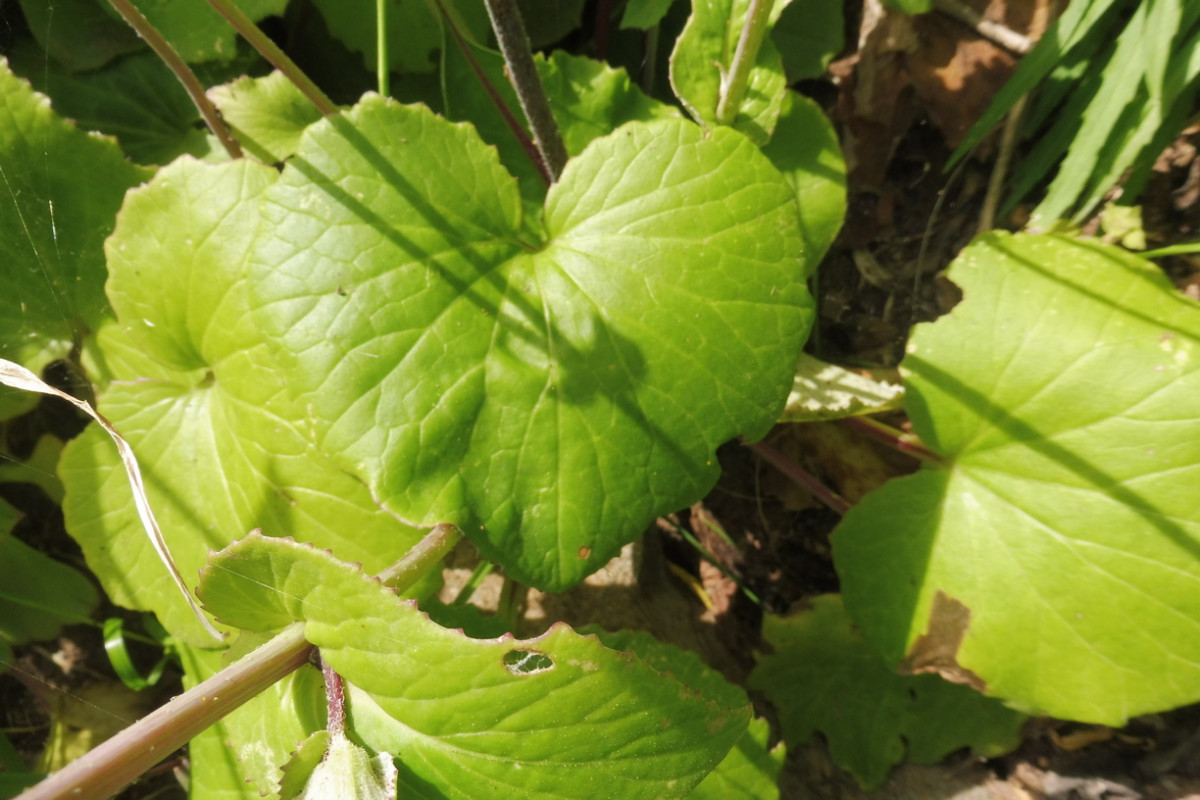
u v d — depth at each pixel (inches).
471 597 10.9
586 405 7.9
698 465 8.0
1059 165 10.0
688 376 8.0
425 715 6.7
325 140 8.0
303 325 7.8
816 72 10.6
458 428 7.7
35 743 12.3
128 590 9.3
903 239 10.8
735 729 7.1
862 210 11.0
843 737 10.4
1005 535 8.8
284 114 10.2
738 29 9.0
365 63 11.1
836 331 11.1
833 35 10.5
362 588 6.4
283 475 8.6
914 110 10.6
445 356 7.8
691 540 11.7
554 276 8.1
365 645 6.6
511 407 7.8
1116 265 8.6
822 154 9.9
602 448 7.9
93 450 9.4
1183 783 9.2
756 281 8.2
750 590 11.8
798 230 8.4
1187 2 8.4
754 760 8.8
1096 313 8.5
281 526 8.7
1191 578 8.1
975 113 10.2
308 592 6.6
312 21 11.3
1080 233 9.6
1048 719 9.8
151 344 9.1
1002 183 10.2
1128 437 8.3
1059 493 8.6
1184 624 8.2
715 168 8.4
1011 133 10.0
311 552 6.4
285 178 8.0
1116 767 9.5
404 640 6.5
